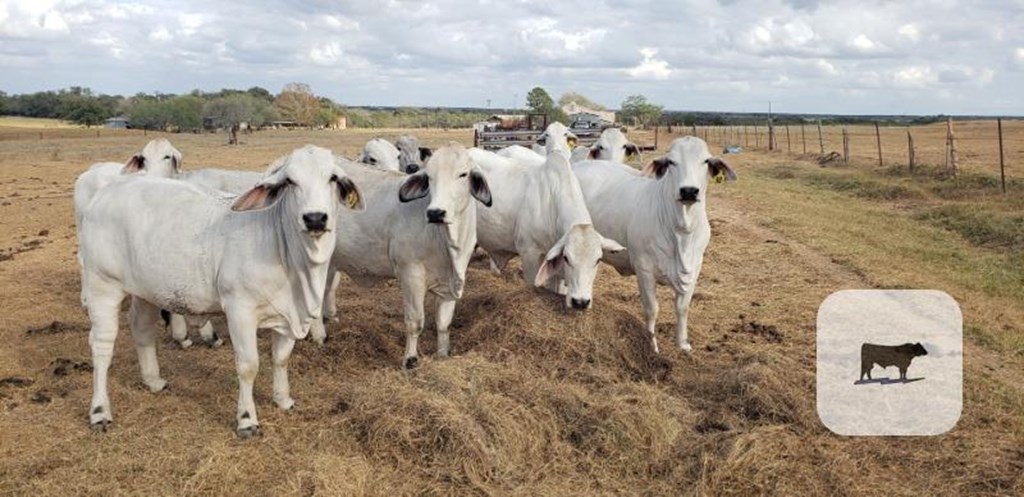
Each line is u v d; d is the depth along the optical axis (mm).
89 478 5039
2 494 4848
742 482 4926
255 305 5652
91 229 5852
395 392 5766
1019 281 10344
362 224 7242
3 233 14812
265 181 5379
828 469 5090
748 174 28031
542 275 6887
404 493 4902
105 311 5891
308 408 6129
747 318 8828
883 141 49219
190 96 90875
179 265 5672
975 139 47562
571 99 76312
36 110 121438
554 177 7766
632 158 11992
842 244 12883
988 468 5188
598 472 5137
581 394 5914
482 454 5117
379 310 9031
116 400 6293
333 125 102125
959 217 15266
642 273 7637
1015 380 6883
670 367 6988
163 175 8578
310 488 4875
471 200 6898
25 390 6488
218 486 4930
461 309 8508
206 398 6398
